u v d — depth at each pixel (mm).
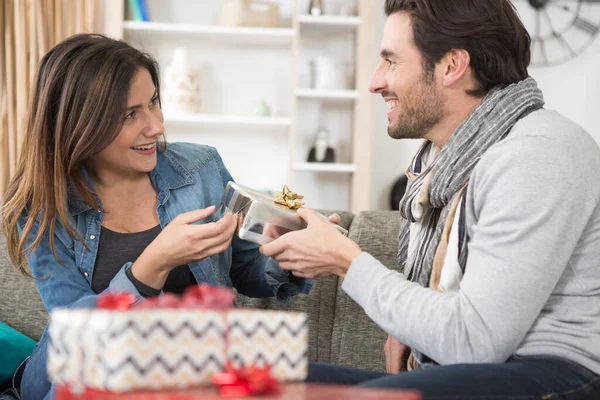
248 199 1519
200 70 4199
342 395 875
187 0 4184
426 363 1478
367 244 1921
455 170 1441
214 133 4207
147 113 1608
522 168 1287
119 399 844
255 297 1853
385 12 1555
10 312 1938
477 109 1451
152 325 875
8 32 3855
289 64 4250
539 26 4328
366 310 1347
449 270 1396
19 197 1653
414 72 1495
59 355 907
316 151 4105
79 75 1577
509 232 1264
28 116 1665
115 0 3846
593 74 4348
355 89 4215
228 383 878
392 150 4297
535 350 1291
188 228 1465
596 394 1244
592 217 1322
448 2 1468
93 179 1700
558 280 1312
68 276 1645
